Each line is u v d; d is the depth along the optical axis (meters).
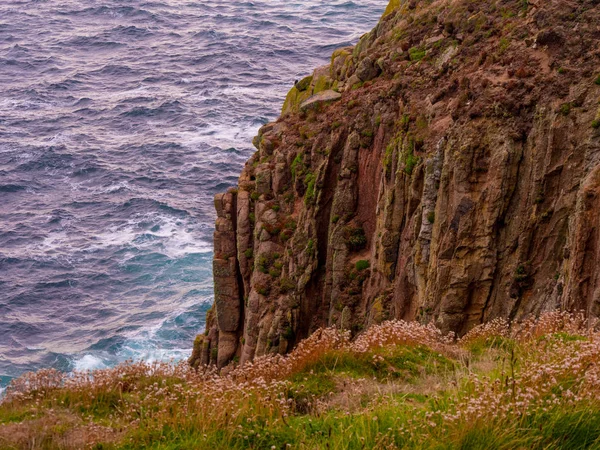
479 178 26.09
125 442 10.80
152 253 67.75
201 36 135.25
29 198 78.94
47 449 10.79
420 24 39.19
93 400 12.99
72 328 57.94
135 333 56.97
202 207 76.81
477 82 28.00
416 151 30.30
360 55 42.31
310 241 36.91
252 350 38.28
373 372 13.97
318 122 40.28
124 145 91.50
